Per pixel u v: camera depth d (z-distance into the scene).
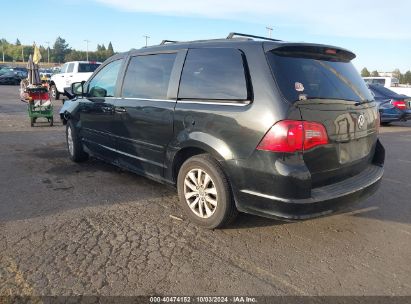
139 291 2.94
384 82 25.25
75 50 125.12
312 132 3.33
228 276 3.17
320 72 3.70
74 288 2.95
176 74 4.33
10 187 5.26
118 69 5.41
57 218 4.23
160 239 3.78
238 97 3.61
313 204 3.33
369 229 4.13
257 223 4.18
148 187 5.36
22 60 131.88
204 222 3.99
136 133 4.86
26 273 3.13
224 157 3.65
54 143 8.52
